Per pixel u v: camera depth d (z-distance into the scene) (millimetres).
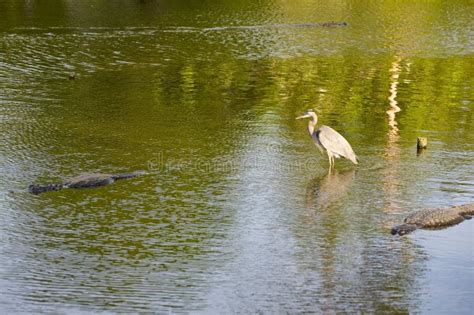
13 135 20797
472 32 39781
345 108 24203
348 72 29641
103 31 37844
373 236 14914
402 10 47531
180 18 42719
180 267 13547
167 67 29859
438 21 43438
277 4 49469
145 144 20203
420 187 17438
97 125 21875
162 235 14812
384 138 21094
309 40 36750
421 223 15234
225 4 49031
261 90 26375
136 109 23656
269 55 32781
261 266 13625
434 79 28688
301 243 14578
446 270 13578
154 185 17359
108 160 18922
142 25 40031
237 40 36250
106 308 12117
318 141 18484
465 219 15641
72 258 13836
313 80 28094
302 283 13039
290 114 23328
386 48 35031
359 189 17297
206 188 17234
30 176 17781
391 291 12836
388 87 27219
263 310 12133
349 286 12961
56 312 11992
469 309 12297
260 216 15773
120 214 15758
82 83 26953
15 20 40844
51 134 20953
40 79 27375
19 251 14094
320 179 17922
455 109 24281
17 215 15648
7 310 12016
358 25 41781
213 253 14109
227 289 12789
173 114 23141
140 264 13641
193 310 12109
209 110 23641
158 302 12328
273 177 17984
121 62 30656
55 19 41562
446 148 20266
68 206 16125
